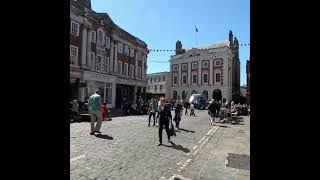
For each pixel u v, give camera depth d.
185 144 10.76
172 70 71.44
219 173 6.60
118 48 38.62
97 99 12.04
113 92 36.62
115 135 12.18
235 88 66.25
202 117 27.52
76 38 29.38
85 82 30.33
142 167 6.92
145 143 10.50
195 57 66.25
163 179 6.00
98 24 33.12
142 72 46.16
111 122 18.36
